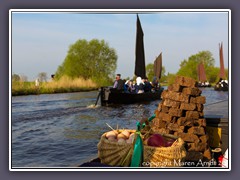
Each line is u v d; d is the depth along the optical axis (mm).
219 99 30062
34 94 34594
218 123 6062
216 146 6086
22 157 10273
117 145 5082
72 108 23812
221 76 46875
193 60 61781
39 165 9414
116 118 19016
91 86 47500
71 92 43281
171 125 5961
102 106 25359
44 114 20641
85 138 13242
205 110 7414
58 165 9406
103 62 59781
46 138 13312
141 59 35594
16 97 32375
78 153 10742
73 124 16953
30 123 17234
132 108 24062
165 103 6094
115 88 26156
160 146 5133
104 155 5180
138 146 4910
